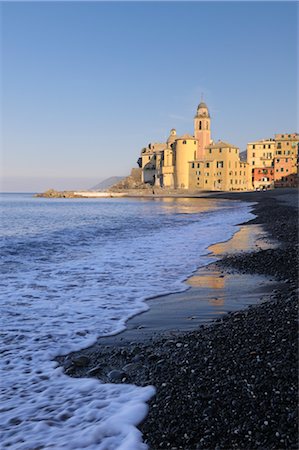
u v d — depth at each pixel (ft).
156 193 463.83
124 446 14.19
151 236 84.84
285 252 52.70
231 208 209.36
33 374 20.15
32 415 16.44
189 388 17.39
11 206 294.46
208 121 465.88
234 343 21.65
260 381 17.16
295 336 21.50
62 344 24.11
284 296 32.22
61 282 41.01
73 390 18.39
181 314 29.63
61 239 79.46
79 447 14.38
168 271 46.75
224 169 415.03
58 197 574.56
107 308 31.63
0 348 23.49
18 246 68.49
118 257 57.16
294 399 15.67
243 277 42.50
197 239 78.07
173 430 14.75
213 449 13.61
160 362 20.31
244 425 14.53
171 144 491.31
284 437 13.75
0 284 39.96
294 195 264.52
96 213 186.19
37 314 30.09
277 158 398.21
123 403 17.01
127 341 24.34
